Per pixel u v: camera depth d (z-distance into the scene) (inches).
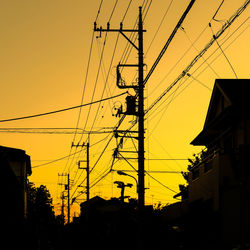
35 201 2613.2
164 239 1199.6
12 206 1401.3
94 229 2261.3
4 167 1294.3
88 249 2172.7
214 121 941.8
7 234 1386.6
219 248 844.0
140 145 882.8
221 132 1010.1
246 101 840.3
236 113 858.1
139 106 885.8
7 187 1378.0
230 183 817.5
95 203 2982.3
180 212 1144.8
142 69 888.9
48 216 2677.2
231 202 799.1
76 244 2463.1
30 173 1990.7
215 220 879.1
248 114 839.7
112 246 1807.3
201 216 968.3
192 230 1022.4
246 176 751.7
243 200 754.2
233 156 820.6
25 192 1745.8
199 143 1143.0
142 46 889.5
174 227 1106.7
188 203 1089.4
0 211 1374.3
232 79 977.5
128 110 936.9
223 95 933.2
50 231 2945.4
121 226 1694.1
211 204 943.0
